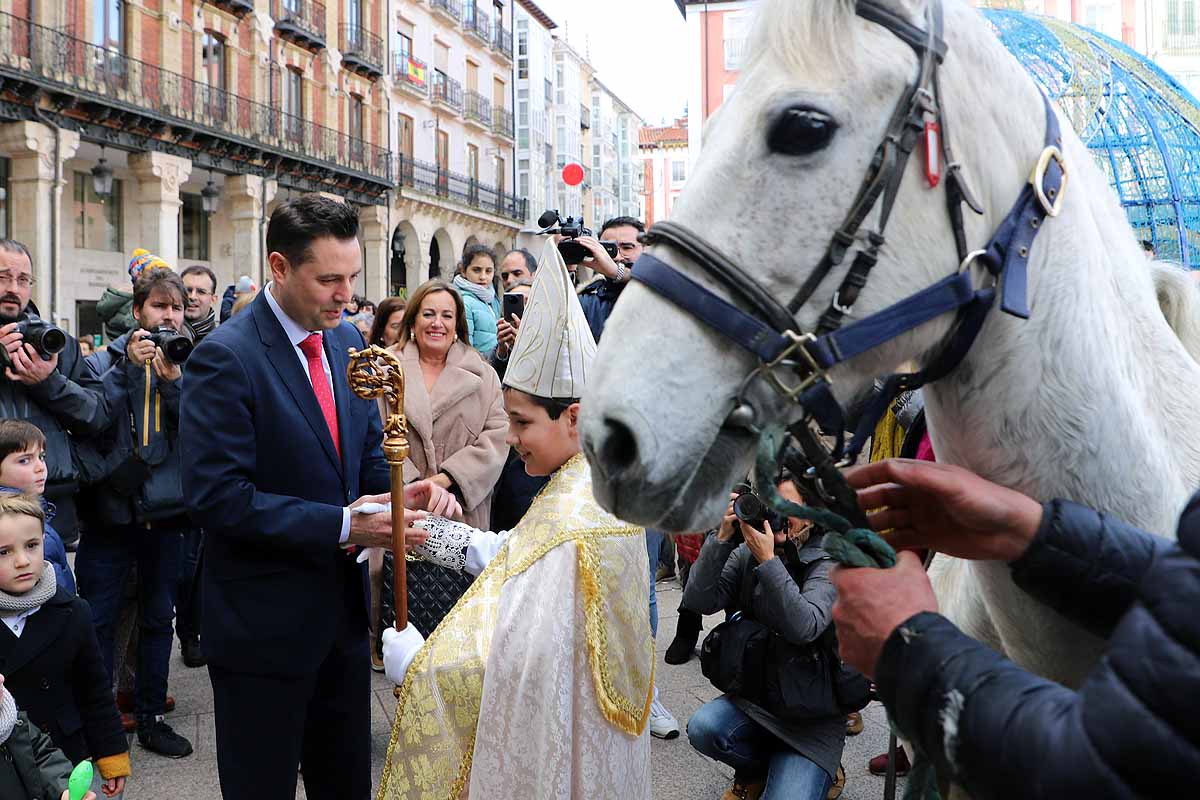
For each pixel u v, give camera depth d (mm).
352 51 28219
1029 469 1202
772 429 1029
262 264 24359
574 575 1974
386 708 4301
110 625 3971
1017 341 1166
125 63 19812
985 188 1149
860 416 1349
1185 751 658
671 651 4387
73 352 4047
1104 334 1207
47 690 2896
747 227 1080
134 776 3662
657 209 68000
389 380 2273
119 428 3887
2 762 2342
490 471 3990
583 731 1954
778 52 1107
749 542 2795
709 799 3438
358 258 2439
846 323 1079
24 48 17609
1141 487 1210
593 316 4199
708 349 1076
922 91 1092
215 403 2297
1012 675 834
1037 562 1104
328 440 2459
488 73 37438
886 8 1118
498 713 1953
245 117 23609
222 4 22703
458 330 4359
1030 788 753
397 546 2285
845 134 1072
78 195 20000
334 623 2400
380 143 29828
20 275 3912
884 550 1000
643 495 1051
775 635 2873
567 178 7539
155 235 20750
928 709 875
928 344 1137
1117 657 712
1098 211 1380
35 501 2953
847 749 3902
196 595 4922
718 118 1170
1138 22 20594
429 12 32688
